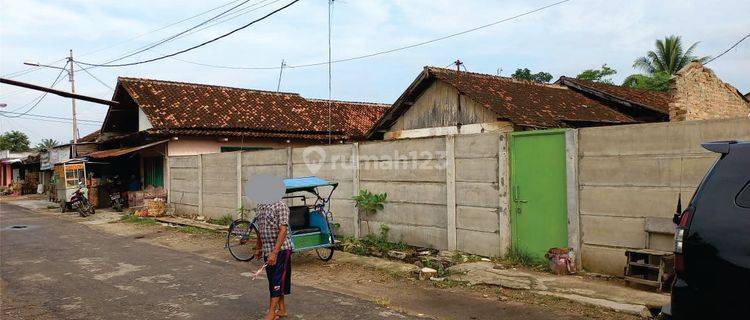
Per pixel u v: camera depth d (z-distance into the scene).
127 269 9.17
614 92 18.81
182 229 14.57
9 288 7.84
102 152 23.09
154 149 20.86
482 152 8.80
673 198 6.57
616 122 15.85
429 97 16.38
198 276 8.49
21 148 65.31
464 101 15.37
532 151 8.15
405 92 16.30
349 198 11.30
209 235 13.33
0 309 6.66
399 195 10.27
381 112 28.47
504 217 8.44
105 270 9.12
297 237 8.99
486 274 7.68
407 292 7.23
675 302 3.60
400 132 17.23
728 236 3.40
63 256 10.69
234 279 8.24
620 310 5.85
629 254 6.71
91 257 10.52
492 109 13.45
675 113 14.79
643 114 18.02
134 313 6.39
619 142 7.10
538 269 7.88
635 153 6.94
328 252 10.28
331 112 26.19
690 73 15.14
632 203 6.96
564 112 15.16
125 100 23.14
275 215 5.68
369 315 6.10
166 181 19.92
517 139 8.35
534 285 7.01
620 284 6.83
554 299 6.43
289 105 25.36
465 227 9.11
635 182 6.93
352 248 10.44
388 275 8.31
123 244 12.34
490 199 8.70
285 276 5.91
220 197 15.61
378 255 9.94
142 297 7.16
